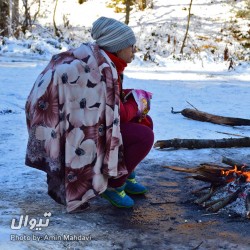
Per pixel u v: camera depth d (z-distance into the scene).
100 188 4.00
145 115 4.43
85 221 4.09
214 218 4.30
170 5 26.86
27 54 19.06
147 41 23.50
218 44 23.22
